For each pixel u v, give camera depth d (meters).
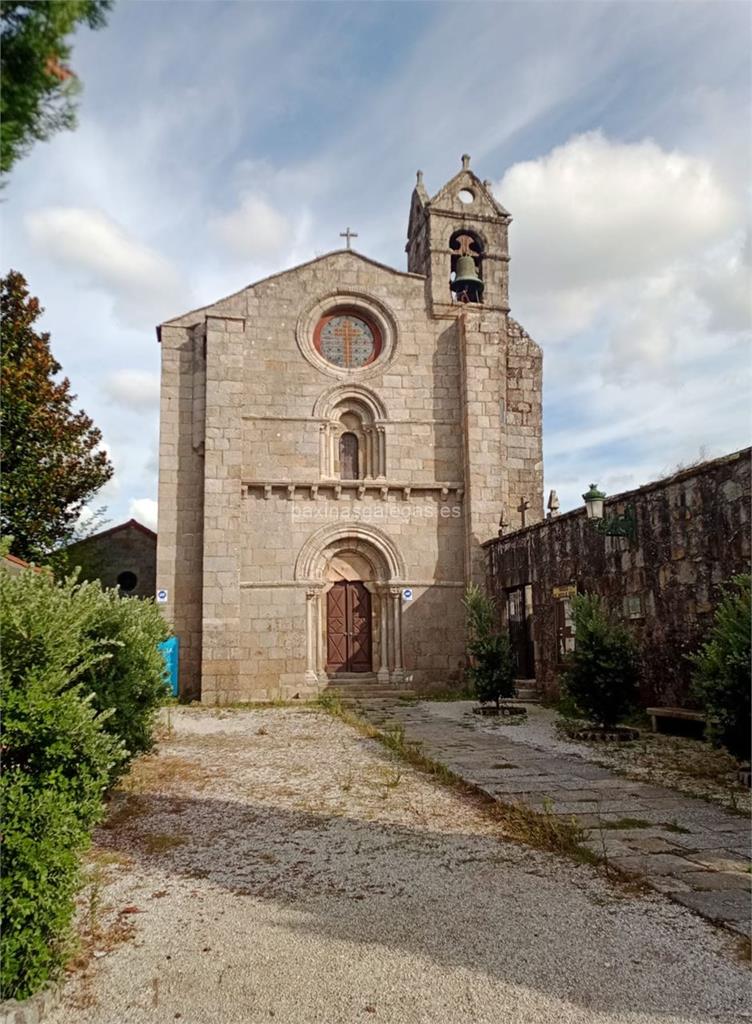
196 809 9.12
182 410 23.67
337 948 5.29
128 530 26.42
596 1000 4.60
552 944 5.32
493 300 26.02
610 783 10.26
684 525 14.28
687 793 9.67
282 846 7.63
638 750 12.78
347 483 23.75
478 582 23.83
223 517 22.59
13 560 10.99
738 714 9.70
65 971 4.98
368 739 14.44
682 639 14.30
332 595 24.05
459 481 24.75
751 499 12.51
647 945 5.30
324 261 25.00
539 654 20.23
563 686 14.83
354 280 25.12
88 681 9.25
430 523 24.42
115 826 8.38
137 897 6.27
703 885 6.40
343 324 25.23
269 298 24.45
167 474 23.23
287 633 22.88
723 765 11.35
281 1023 4.39
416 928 5.61
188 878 6.71
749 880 6.51
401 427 24.69
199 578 22.86
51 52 3.45
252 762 12.12
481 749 13.16
